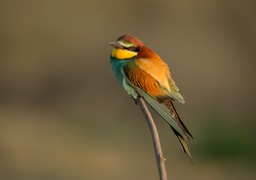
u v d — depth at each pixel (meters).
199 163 13.11
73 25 18.58
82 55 18.25
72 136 14.74
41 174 12.02
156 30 18.69
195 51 18.33
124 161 13.09
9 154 12.88
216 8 19.23
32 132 14.82
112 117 16.34
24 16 18.48
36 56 18.39
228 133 13.70
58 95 18.00
